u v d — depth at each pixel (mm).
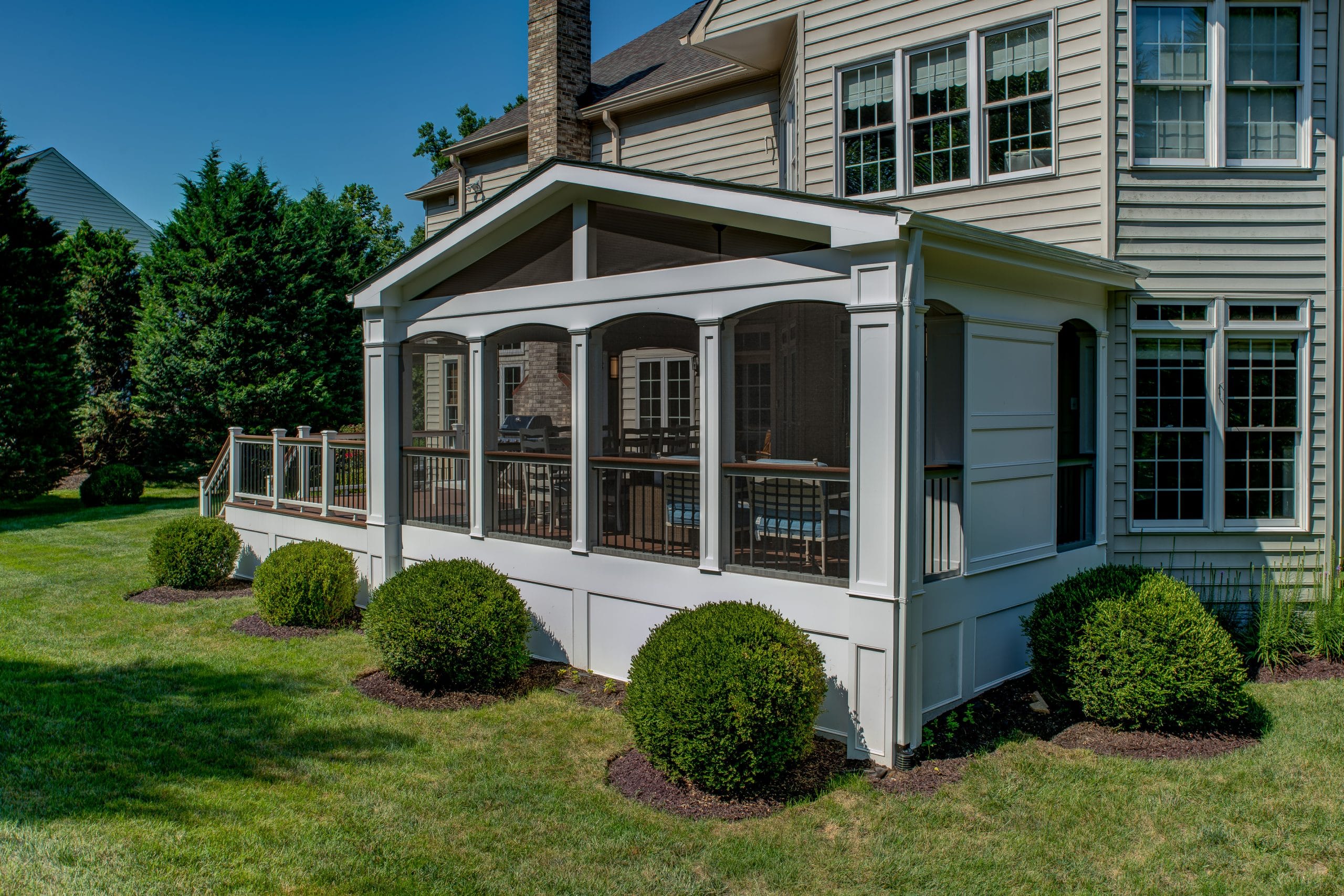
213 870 4402
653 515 7496
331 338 25469
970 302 6527
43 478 19906
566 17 15047
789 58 11438
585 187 7402
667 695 5309
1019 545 7234
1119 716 6086
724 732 5145
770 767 5289
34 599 10648
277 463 11852
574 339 7758
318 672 7797
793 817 5027
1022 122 9094
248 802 5219
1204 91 8648
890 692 5633
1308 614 8273
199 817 5004
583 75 15359
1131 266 8062
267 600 9273
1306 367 8648
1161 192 8602
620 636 7457
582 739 6234
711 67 13531
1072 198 8766
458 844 4738
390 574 9688
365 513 10328
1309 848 4605
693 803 5203
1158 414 8695
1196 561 8711
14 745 6020
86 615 9898
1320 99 8562
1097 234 8602
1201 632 6012
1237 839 4703
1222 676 5914
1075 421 9039
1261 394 8711
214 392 23047
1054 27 8812
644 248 7246
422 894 4238
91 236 27281
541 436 12164
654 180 6832
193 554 11125
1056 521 7746
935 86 9609
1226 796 5184
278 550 9781
